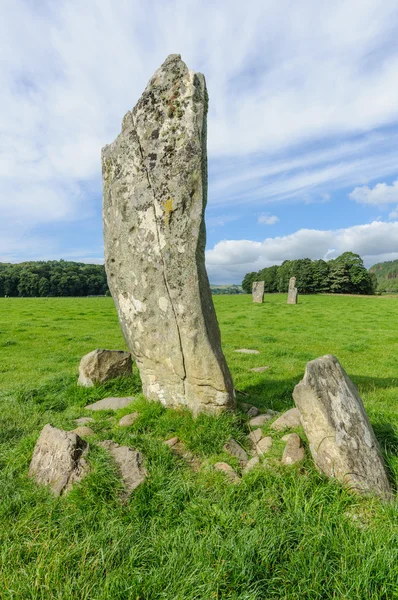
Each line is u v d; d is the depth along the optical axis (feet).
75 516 10.46
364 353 39.14
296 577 8.18
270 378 27.35
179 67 16.17
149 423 16.44
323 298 135.33
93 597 7.80
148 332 17.51
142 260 17.06
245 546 8.78
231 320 66.69
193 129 15.76
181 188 15.87
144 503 10.87
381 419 15.83
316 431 11.85
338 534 9.32
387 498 10.80
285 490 10.97
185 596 7.73
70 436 13.05
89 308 87.86
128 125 17.44
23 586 8.02
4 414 18.72
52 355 37.78
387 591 7.81
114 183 17.87
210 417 15.87
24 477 12.58
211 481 11.96
